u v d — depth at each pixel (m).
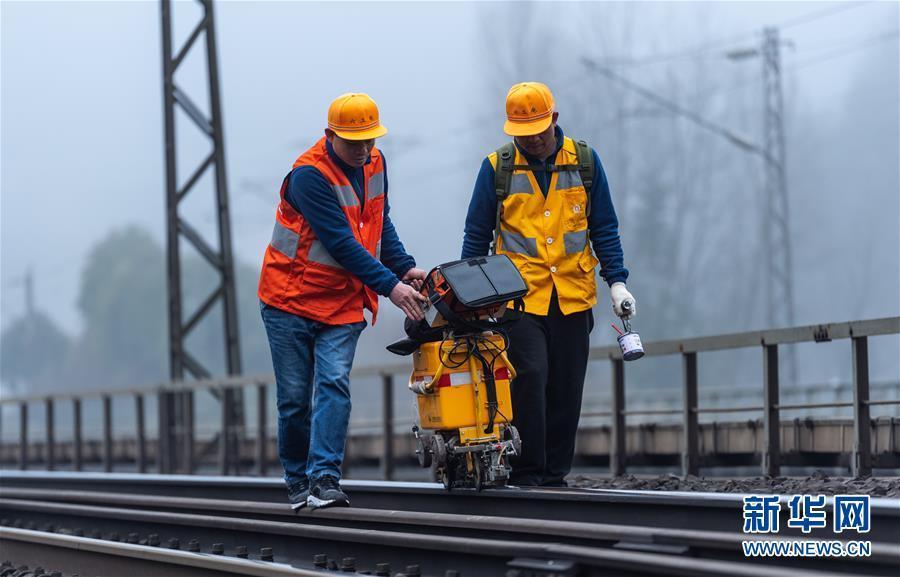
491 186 14.14
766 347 18.59
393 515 12.73
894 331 16.28
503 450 12.77
